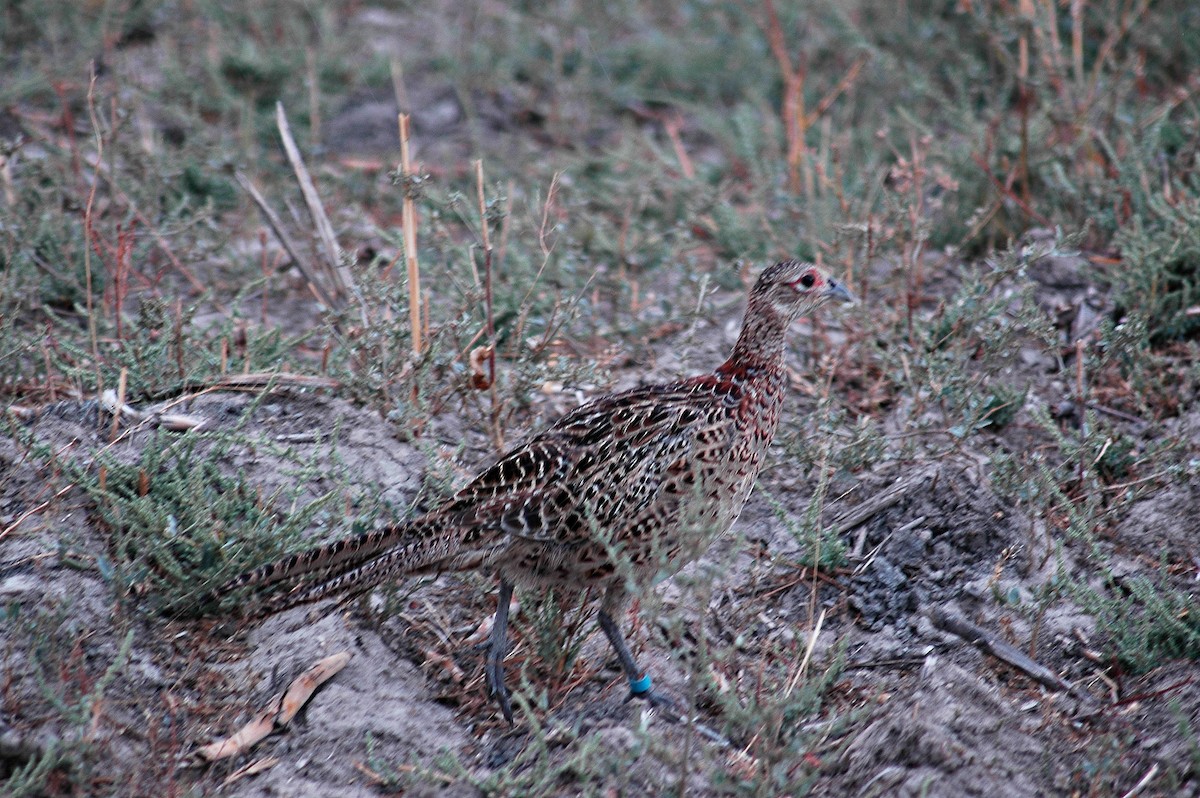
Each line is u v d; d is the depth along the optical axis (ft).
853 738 24.79
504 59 59.67
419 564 25.53
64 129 50.37
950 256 38.27
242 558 27.48
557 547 26.07
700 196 46.26
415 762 24.11
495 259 41.57
